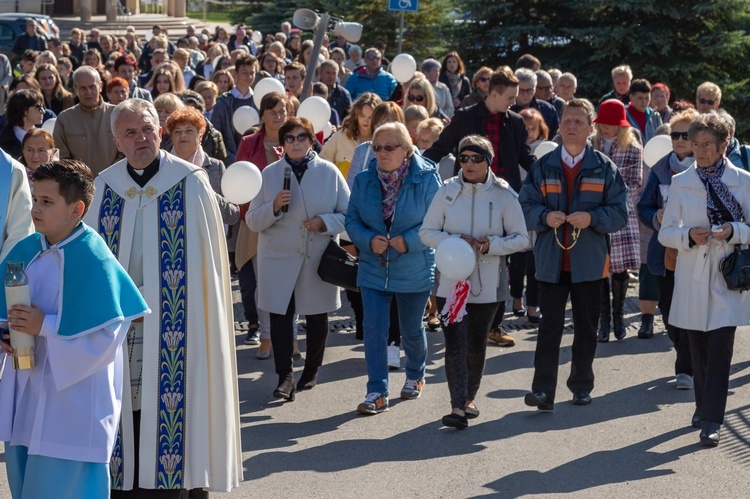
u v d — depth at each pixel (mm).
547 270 8141
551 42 27359
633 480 6918
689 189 7633
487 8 26406
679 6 25281
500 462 7262
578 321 8422
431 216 8047
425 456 7379
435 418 8227
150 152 5879
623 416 8273
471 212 7953
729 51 25172
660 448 7539
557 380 9039
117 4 52812
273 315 8641
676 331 9000
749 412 8352
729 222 7438
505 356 10031
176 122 8867
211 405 5930
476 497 6637
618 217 7988
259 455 7379
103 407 5000
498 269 8000
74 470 4945
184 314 5855
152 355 5801
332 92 16266
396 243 8188
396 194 8344
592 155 8102
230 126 13438
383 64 27562
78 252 4938
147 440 5785
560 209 8102
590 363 8523
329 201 8703
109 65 20219
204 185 5992
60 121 10773
